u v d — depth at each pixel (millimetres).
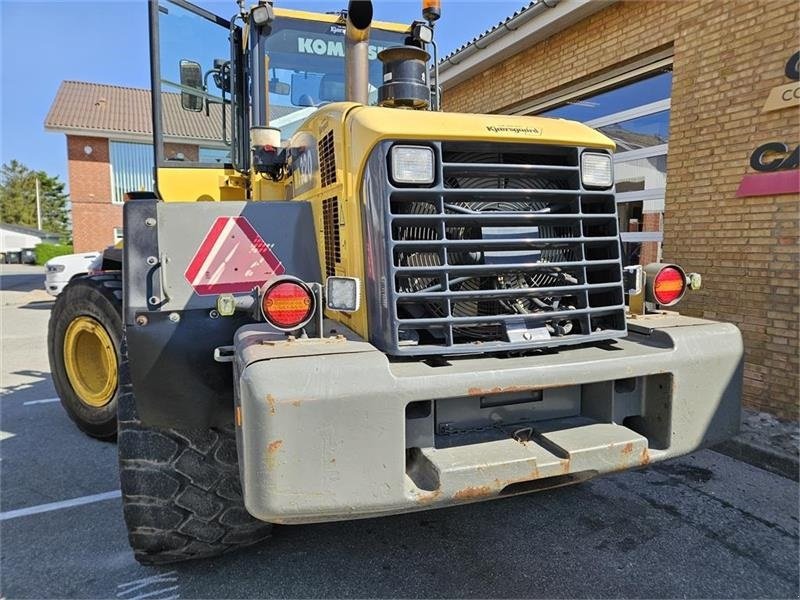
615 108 6484
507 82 7984
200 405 2320
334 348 1879
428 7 3818
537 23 6793
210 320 2328
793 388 4309
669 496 3293
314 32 3559
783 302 4367
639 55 5754
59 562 2645
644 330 2383
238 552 2689
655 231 5812
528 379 1968
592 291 2328
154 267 2289
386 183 1999
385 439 1773
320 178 2492
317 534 2859
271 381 1685
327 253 2441
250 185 3529
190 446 2383
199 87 3590
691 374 2232
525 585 2438
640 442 2100
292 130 3568
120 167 20094
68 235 56281
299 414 1682
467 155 2203
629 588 2424
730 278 4758
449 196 2117
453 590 2400
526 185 2297
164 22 3393
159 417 2303
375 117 2098
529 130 2207
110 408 3887
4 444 4227
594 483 3465
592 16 6359
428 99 2689
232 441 2426
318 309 1964
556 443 2029
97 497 3344
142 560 2457
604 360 2096
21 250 41875
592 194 2307
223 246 2383
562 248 2328
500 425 2158
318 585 2436
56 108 20438
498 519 3014
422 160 2033
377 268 2041
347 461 1736
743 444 3822
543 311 2262
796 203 4258
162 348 2256
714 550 2725
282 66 3521
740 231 4672
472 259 2201
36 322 11203
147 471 2350
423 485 1881
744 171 4625
